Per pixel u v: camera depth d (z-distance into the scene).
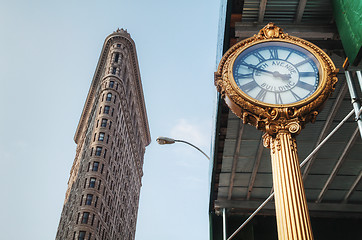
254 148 16.78
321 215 18.44
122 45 127.44
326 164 17.23
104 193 93.44
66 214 98.12
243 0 11.74
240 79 7.82
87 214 86.12
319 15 11.46
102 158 96.50
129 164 121.62
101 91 112.19
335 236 18.05
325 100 7.37
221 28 13.19
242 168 17.70
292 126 6.93
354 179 17.58
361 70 8.83
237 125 15.74
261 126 7.21
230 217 18.97
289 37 8.32
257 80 7.78
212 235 18.69
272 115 7.09
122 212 109.25
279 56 8.13
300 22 11.83
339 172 17.38
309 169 17.45
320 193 18.39
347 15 8.66
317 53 7.94
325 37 11.34
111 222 97.75
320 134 16.03
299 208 5.99
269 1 11.39
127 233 114.81
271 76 7.80
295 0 11.30
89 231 84.12
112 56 122.81
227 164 17.62
